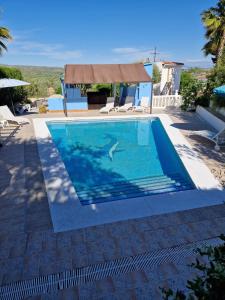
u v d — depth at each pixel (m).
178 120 15.04
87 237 4.84
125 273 3.97
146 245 4.63
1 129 12.94
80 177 9.12
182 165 8.88
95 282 3.79
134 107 18.88
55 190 6.61
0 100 17.48
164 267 4.09
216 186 7.13
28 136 11.63
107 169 9.84
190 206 6.04
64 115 16.95
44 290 3.67
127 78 16.73
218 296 1.56
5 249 4.48
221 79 16.17
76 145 12.70
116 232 5.01
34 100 22.88
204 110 15.54
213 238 4.86
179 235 4.94
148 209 5.87
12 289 3.69
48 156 9.05
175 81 26.34
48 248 4.52
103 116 16.45
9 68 19.59
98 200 7.23
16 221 5.29
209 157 9.28
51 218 5.42
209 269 1.69
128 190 7.95
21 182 7.04
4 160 8.70
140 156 11.23
